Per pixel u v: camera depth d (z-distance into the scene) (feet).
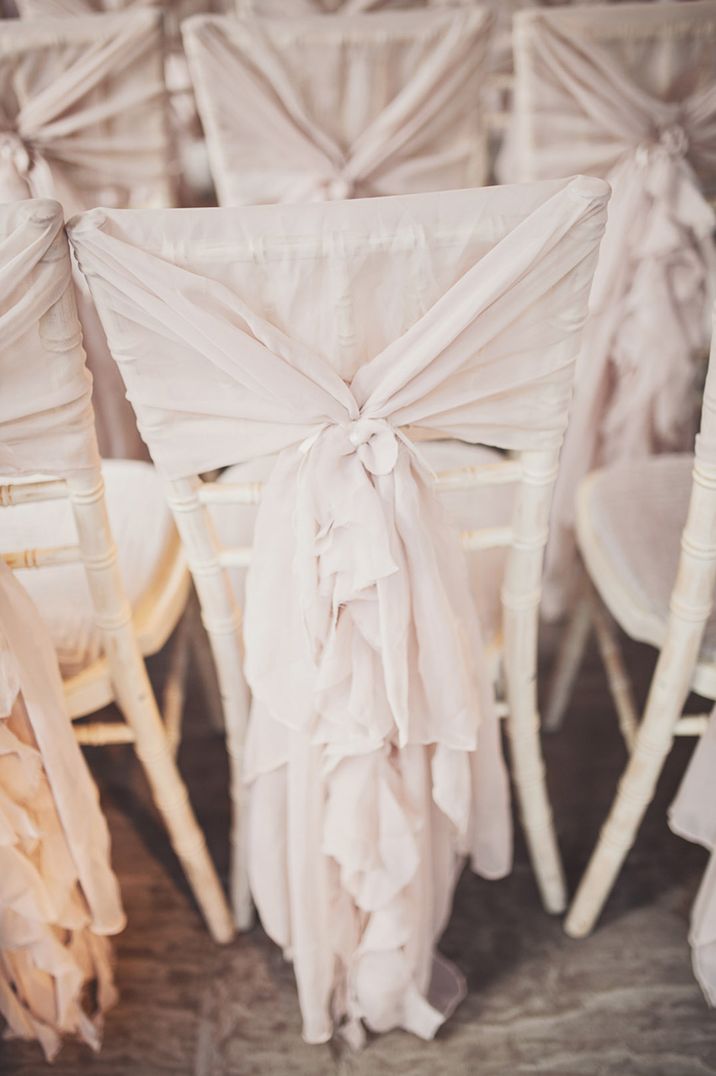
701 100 4.59
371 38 4.63
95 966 4.07
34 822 3.48
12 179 4.91
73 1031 3.97
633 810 3.85
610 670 4.41
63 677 3.59
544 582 5.84
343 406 2.78
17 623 3.15
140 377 2.79
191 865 4.05
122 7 5.97
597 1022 3.99
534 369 2.84
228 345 2.61
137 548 3.99
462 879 4.58
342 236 2.51
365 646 3.07
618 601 3.83
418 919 3.69
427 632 3.01
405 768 3.41
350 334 2.71
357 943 3.82
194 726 5.41
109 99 4.82
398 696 2.99
